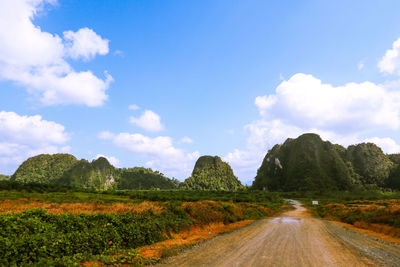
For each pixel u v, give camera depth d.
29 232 7.41
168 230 12.73
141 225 11.05
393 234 15.45
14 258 5.86
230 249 9.38
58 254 6.85
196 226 15.79
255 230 15.54
